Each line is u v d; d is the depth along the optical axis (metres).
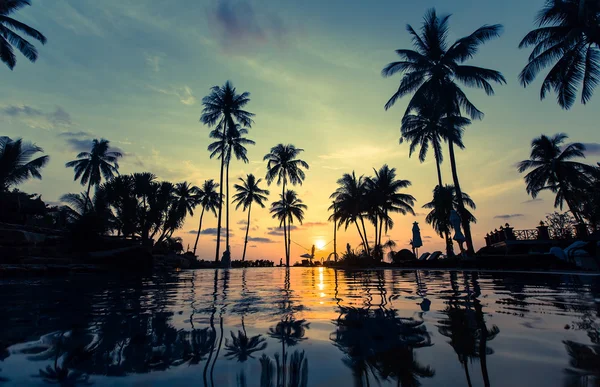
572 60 16.47
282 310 3.84
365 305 4.17
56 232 17.38
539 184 29.69
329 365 1.85
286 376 1.68
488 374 1.63
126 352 2.13
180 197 41.72
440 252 18.50
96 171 36.59
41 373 1.74
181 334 2.64
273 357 2.03
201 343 2.37
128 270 14.76
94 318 3.34
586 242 10.99
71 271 12.00
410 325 2.88
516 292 5.12
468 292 5.33
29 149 18.09
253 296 5.39
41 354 2.09
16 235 12.80
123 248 15.62
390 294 5.38
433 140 24.91
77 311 3.78
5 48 18.78
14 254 11.95
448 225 28.78
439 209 28.70
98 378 1.67
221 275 13.50
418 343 2.28
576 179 26.67
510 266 12.02
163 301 4.71
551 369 1.68
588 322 2.81
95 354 2.09
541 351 2.00
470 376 1.62
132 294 5.66
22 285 7.28
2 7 19.27
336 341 2.39
